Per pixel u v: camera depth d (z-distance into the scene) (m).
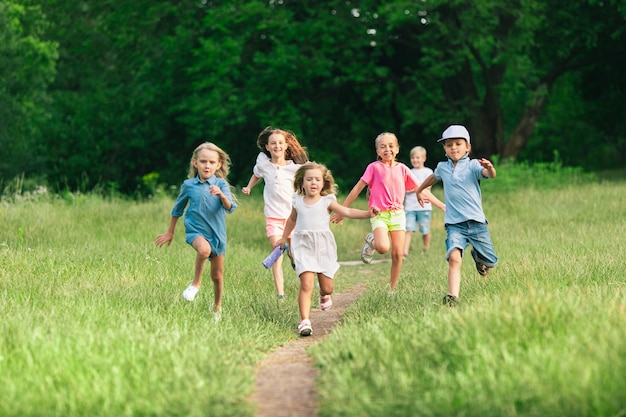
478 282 8.59
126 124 34.34
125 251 11.69
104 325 6.32
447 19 28.38
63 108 35.09
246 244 15.23
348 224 20.02
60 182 34.81
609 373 4.26
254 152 33.75
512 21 29.02
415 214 14.55
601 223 14.62
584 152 46.03
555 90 44.88
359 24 29.89
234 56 29.47
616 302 5.89
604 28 30.86
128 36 32.81
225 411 4.39
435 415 4.08
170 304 7.84
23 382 4.73
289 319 8.09
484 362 4.66
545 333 5.02
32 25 31.73
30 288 8.25
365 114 36.03
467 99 30.16
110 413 4.28
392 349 5.33
